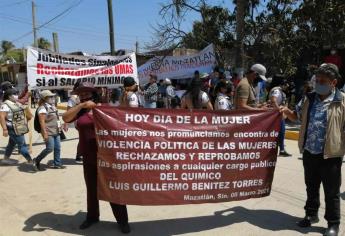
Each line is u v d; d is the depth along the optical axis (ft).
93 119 16.25
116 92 38.50
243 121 17.19
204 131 16.84
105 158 16.35
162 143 16.51
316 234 17.06
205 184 17.01
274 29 56.13
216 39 61.46
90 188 17.81
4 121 29.25
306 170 17.38
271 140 17.63
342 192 22.44
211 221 18.67
